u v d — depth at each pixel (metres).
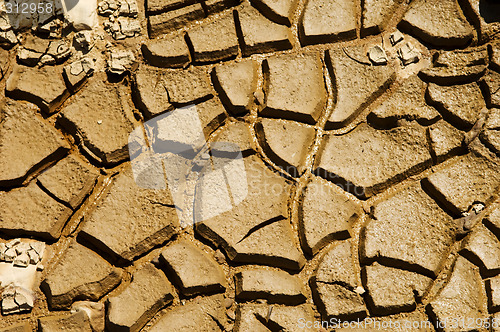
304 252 2.01
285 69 2.05
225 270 2.00
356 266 2.00
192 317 1.98
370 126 2.04
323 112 2.05
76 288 1.98
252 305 1.98
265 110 2.04
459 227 2.01
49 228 2.00
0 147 2.03
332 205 2.01
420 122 2.04
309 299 1.99
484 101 2.05
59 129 2.04
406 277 2.00
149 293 1.98
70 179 2.02
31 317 1.98
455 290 1.99
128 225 2.00
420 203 2.02
